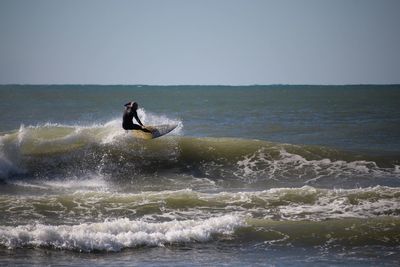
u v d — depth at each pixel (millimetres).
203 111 195000
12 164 75938
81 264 41969
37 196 62656
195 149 82375
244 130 130500
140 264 42219
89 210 55250
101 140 82188
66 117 164750
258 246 46625
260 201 57844
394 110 199375
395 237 48188
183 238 47656
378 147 101625
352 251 45562
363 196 58438
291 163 79812
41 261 42375
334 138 115438
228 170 78062
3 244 44969
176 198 58281
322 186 70375
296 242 47469
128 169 77875
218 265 42250
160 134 76625
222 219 51062
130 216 54000
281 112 189625
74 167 77312
